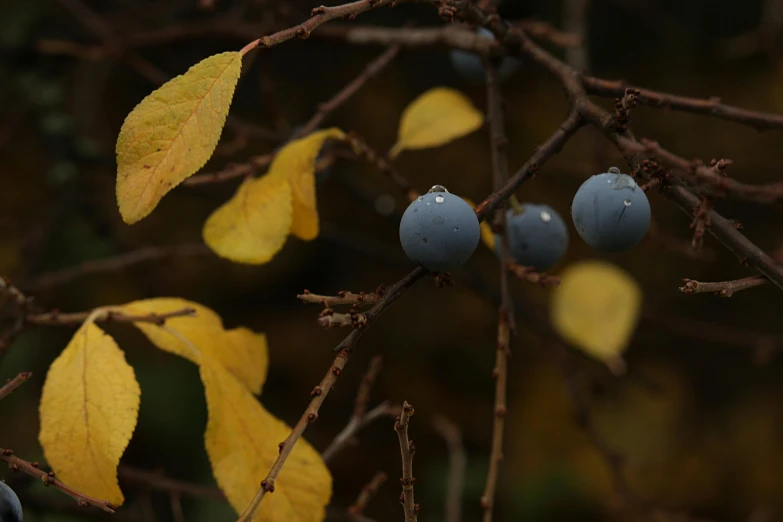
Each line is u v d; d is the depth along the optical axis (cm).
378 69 44
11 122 60
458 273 51
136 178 34
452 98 43
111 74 68
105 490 36
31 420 59
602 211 35
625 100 35
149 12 65
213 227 38
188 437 67
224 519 59
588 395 61
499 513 72
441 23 72
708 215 35
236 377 38
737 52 63
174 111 34
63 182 57
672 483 74
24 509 45
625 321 42
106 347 37
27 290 49
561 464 74
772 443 77
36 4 64
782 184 35
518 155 77
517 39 40
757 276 35
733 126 75
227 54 34
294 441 34
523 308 50
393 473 76
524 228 40
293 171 39
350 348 34
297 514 36
